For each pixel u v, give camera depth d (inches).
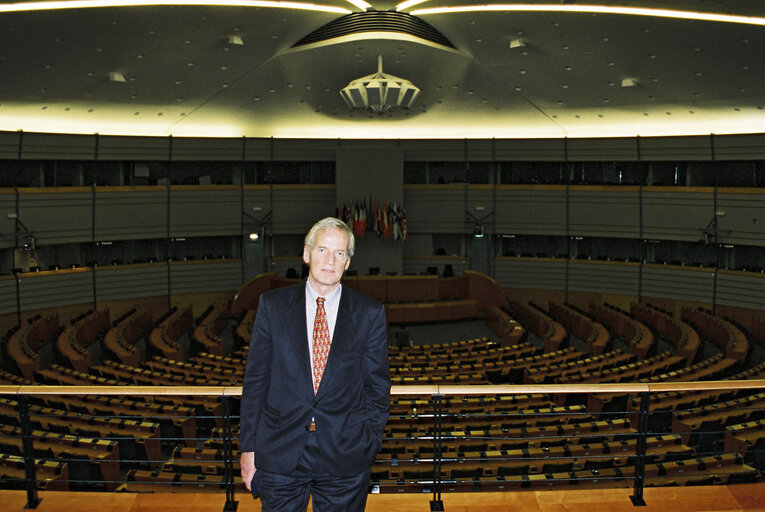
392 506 166.7
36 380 608.4
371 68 753.6
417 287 1024.9
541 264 1112.8
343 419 105.2
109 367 654.5
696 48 610.5
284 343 105.0
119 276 1017.5
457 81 806.5
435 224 1124.5
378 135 1119.6
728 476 340.2
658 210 1024.2
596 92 815.7
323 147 1104.2
